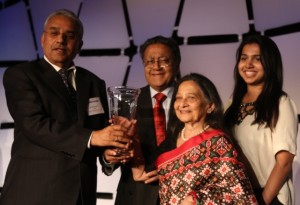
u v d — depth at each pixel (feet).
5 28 11.41
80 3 10.75
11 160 6.03
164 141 6.05
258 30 9.17
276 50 6.03
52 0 11.02
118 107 5.54
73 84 6.26
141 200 6.04
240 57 6.25
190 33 9.71
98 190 9.83
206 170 5.31
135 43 10.14
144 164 6.08
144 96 6.74
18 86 5.80
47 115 5.82
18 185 5.77
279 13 8.98
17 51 11.20
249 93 6.27
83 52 10.57
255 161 5.86
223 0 9.55
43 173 5.73
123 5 10.35
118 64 10.21
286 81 8.66
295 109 5.95
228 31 9.42
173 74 6.75
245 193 5.12
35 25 11.07
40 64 6.12
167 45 6.71
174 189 5.47
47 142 5.62
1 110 10.97
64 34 6.03
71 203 5.73
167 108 6.62
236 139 6.00
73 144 5.56
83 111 6.01
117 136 5.45
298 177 8.31
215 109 5.75
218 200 5.13
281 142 5.65
